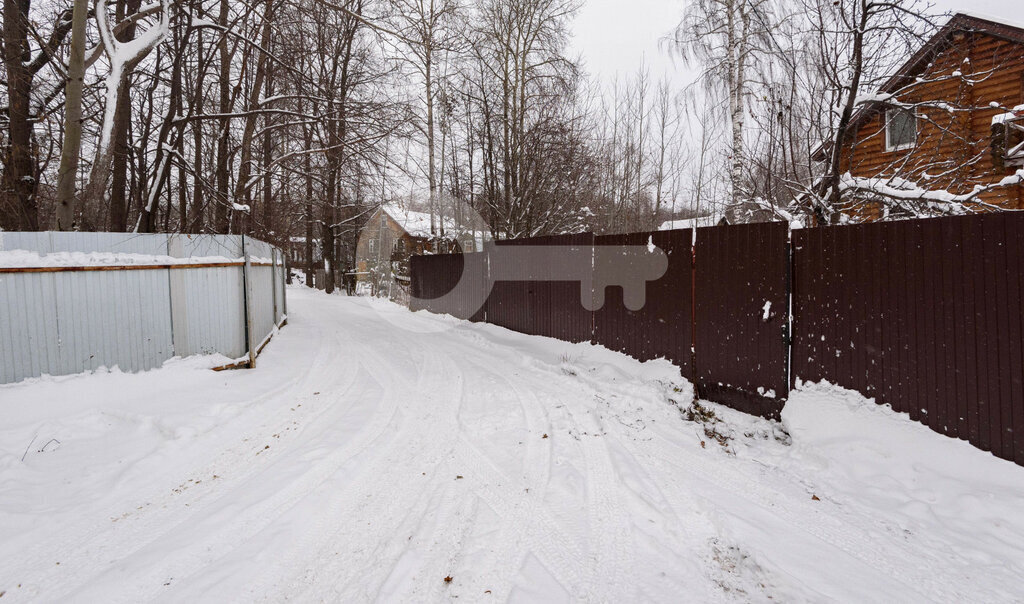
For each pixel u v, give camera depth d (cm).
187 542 262
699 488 325
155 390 523
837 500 307
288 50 873
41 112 752
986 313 304
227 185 1022
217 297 641
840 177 559
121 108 893
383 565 241
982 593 221
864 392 375
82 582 230
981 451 306
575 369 648
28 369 474
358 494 316
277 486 326
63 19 764
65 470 352
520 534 269
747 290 466
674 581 230
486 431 437
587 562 244
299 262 4712
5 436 394
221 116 802
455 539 264
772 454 380
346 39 1050
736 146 950
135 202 1103
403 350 859
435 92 1538
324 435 427
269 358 750
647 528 276
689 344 538
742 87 962
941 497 293
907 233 345
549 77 1488
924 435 332
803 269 419
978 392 308
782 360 434
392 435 426
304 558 247
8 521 283
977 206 488
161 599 216
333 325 1202
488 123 1533
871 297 368
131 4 891
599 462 367
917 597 219
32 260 475
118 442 403
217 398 515
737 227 475
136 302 546
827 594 221
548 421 461
